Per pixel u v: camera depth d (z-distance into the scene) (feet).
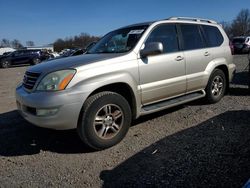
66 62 15.81
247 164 12.69
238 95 25.55
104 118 15.28
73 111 14.37
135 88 16.63
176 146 15.16
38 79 15.08
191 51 20.22
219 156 13.60
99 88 15.53
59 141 16.94
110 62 15.80
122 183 12.02
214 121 18.65
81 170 13.43
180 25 20.22
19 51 102.47
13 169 13.92
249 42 93.76
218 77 22.84
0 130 19.21
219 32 23.49
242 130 16.69
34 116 14.76
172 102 18.95
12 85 44.39
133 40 17.71
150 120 19.70
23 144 16.76
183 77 19.45
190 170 12.55
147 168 13.08
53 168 13.79
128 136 17.06
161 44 16.83
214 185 11.30
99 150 15.39
